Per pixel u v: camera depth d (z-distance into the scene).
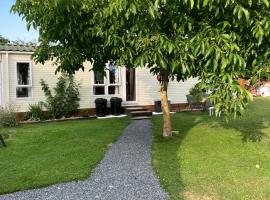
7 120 10.17
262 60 4.13
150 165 5.12
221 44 3.75
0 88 11.14
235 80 3.93
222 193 3.91
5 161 5.58
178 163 5.18
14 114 10.47
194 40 3.93
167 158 5.49
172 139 7.08
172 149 6.14
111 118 11.54
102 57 6.09
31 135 8.20
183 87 13.88
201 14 4.10
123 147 6.45
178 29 4.20
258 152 5.76
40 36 5.80
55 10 4.95
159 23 4.27
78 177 4.56
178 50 4.11
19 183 4.37
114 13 4.23
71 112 11.93
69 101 11.74
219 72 3.92
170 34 4.38
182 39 4.15
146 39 4.23
